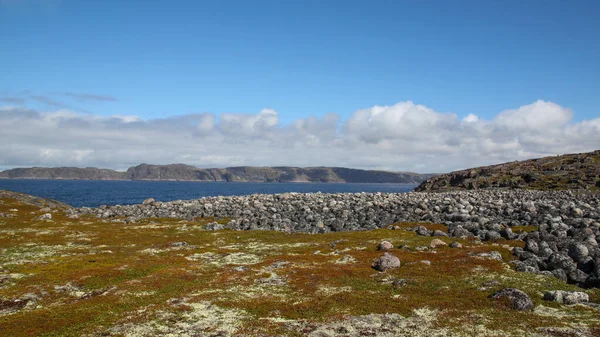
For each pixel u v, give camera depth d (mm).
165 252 49031
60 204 114062
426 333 22547
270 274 36625
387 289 31438
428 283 32156
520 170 166750
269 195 117500
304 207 82312
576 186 123312
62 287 33250
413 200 89625
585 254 36469
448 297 28828
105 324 24766
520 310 25859
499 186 148875
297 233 60625
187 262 43156
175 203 107000
